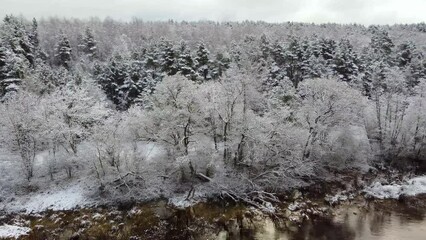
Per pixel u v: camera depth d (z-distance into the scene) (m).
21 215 35.16
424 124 47.53
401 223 33.38
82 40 109.50
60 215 35.06
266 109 46.47
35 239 32.06
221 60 67.69
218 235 32.44
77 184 39.09
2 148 39.78
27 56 76.50
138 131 40.62
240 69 58.16
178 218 34.78
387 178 44.16
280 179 40.53
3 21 96.56
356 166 45.84
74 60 97.38
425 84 50.34
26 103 41.41
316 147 44.12
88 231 33.19
